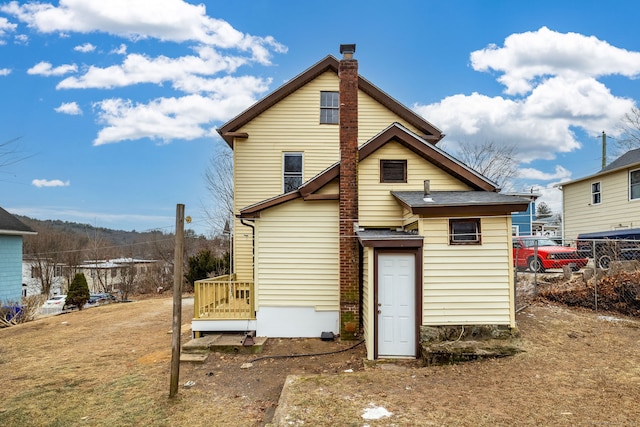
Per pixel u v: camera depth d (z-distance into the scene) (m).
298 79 13.88
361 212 9.99
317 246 10.09
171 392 6.42
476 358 7.23
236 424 5.52
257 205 9.95
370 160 10.10
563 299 10.79
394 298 8.24
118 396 6.59
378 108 14.04
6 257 17.77
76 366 8.30
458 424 4.77
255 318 9.95
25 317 15.28
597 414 4.91
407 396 5.73
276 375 7.49
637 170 17.75
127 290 29.39
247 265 13.42
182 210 6.65
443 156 9.83
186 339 10.25
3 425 5.64
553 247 15.84
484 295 8.09
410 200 8.52
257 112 13.88
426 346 7.64
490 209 8.09
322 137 13.96
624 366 6.53
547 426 4.65
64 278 33.72
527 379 6.21
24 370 8.15
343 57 10.14
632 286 9.80
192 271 24.48
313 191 10.08
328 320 9.97
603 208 19.64
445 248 8.16
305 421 4.96
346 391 5.98
